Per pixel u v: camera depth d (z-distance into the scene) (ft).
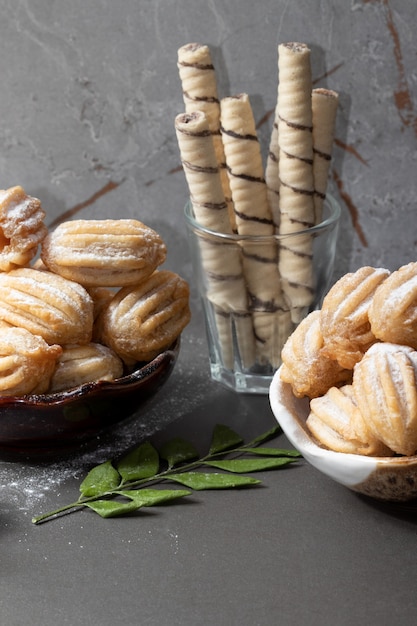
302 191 2.30
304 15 2.41
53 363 2.19
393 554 2.03
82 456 2.25
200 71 2.30
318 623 1.92
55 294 2.21
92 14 2.47
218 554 2.04
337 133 2.51
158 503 2.13
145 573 2.01
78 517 2.12
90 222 2.27
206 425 2.33
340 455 2.02
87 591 1.98
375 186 2.54
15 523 2.11
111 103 2.54
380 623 1.92
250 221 2.33
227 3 2.42
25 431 2.17
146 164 2.59
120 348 2.25
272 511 2.12
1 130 2.59
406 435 1.98
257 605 1.95
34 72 2.53
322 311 2.13
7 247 2.26
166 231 2.66
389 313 2.04
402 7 2.38
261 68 2.47
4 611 1.95
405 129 2.48
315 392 2.15
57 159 2.61
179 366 2.51
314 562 2.02
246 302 2.37
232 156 2.30
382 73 2.44
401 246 2.59
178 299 2.31
